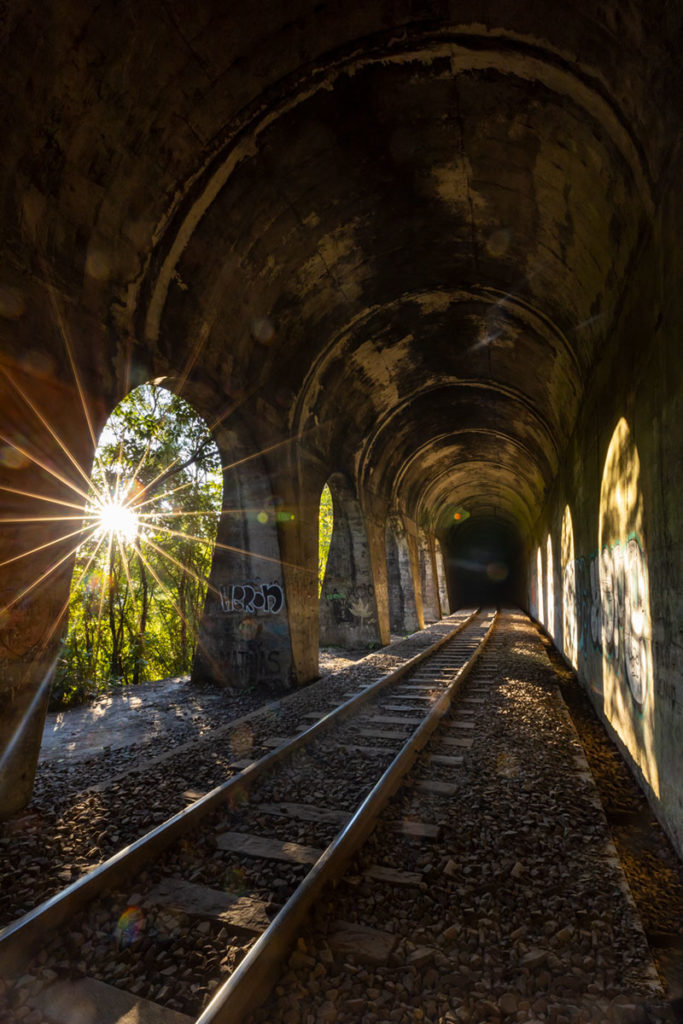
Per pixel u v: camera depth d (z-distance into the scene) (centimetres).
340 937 302
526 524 3303
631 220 536
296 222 820
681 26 347
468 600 5359
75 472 614
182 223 702
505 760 580
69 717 860
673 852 431
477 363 1397
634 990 261
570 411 1120
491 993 264
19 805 503
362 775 546
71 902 319
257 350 988
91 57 505
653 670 491
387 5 550
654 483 474
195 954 290
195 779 545
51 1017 253
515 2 502
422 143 715
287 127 672
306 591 1166
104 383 661
